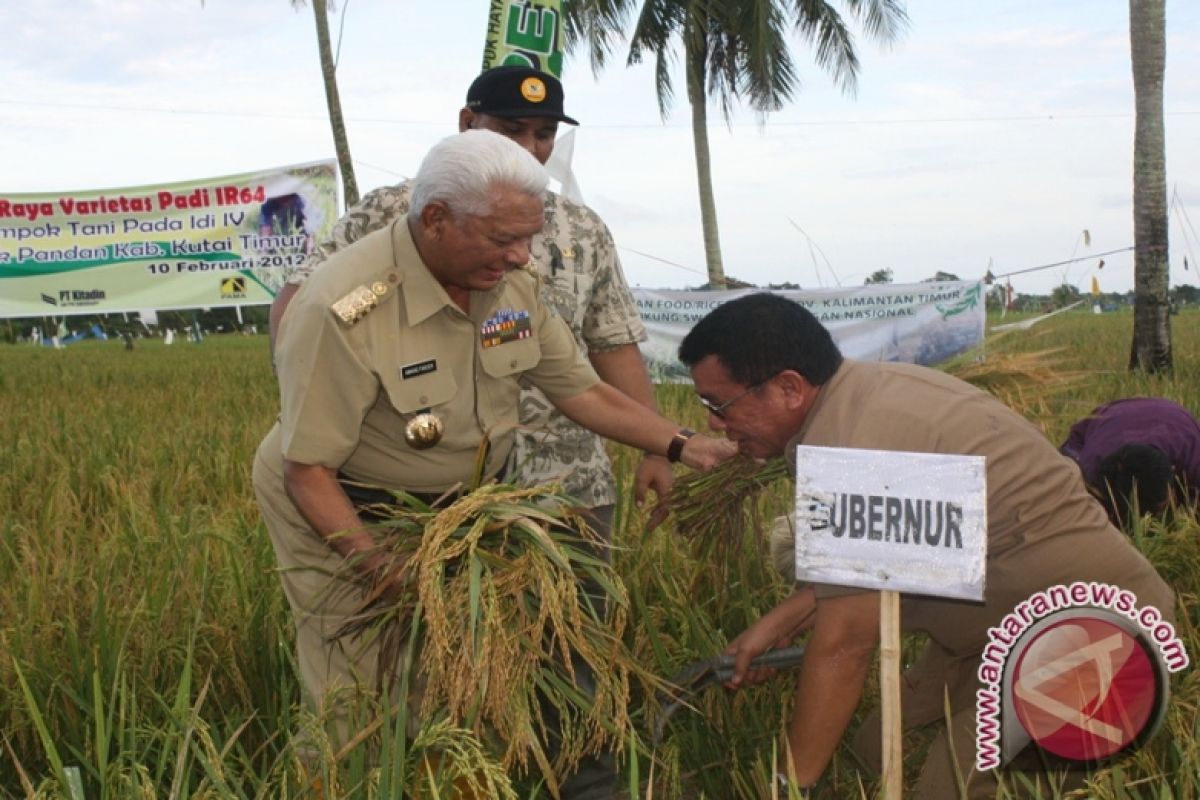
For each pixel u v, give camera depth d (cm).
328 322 288
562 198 398
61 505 589
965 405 288
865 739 363
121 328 4038
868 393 287
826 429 288
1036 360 414
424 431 303
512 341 316
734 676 345
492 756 282
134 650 391
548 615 279
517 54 434
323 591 306
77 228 1577
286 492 305
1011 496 284
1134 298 1390
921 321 1268
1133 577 296
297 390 292
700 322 304
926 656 360
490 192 275
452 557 278
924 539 254
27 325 3909
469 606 269
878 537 258
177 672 389
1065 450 487
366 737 280
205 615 402
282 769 298
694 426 966
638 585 417
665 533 470
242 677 385
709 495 393
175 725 300
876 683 392
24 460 813
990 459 283
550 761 338
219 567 456
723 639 399
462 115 400
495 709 267
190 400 1385
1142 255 1370
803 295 1295
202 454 840
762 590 441
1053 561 288
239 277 1592
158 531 518
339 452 296
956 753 316
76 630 389
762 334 291
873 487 259
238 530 511
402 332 297
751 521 449
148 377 1841
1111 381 1179
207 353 2733
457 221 280
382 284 293
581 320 398
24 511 650
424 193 282
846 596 285
